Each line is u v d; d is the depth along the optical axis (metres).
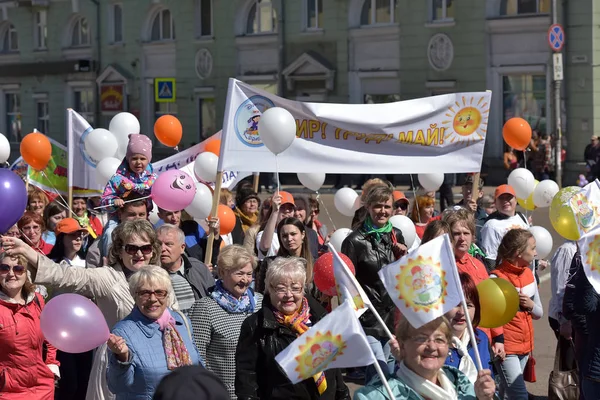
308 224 13.73
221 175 10.95
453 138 11.68
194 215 11.45
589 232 7.48
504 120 36.81
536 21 35.22
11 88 54.62
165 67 47.44
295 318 7.20
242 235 13.18
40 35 53.25
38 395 7.86
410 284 5.80
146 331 6.86
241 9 44.06
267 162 11.15
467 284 7.17
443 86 37.97
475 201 11.86
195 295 8.59
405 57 39.03
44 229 11.62
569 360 9.22
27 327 7.74
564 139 35.16
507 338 9.26
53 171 14.78
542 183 13.41
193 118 46.41
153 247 7.83
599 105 34.53
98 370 7.35
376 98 40.28
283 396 7.12
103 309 7.73
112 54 49.59
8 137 55.50
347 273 6.41
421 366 5.74
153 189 10.35
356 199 14.16
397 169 11.59
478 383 5.83
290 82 42.47
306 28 42.06
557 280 9.58
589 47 34.44
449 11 37.84
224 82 44.91
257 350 7.16
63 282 7.57
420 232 12.75
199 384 3.59
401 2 38.88
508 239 9.22
